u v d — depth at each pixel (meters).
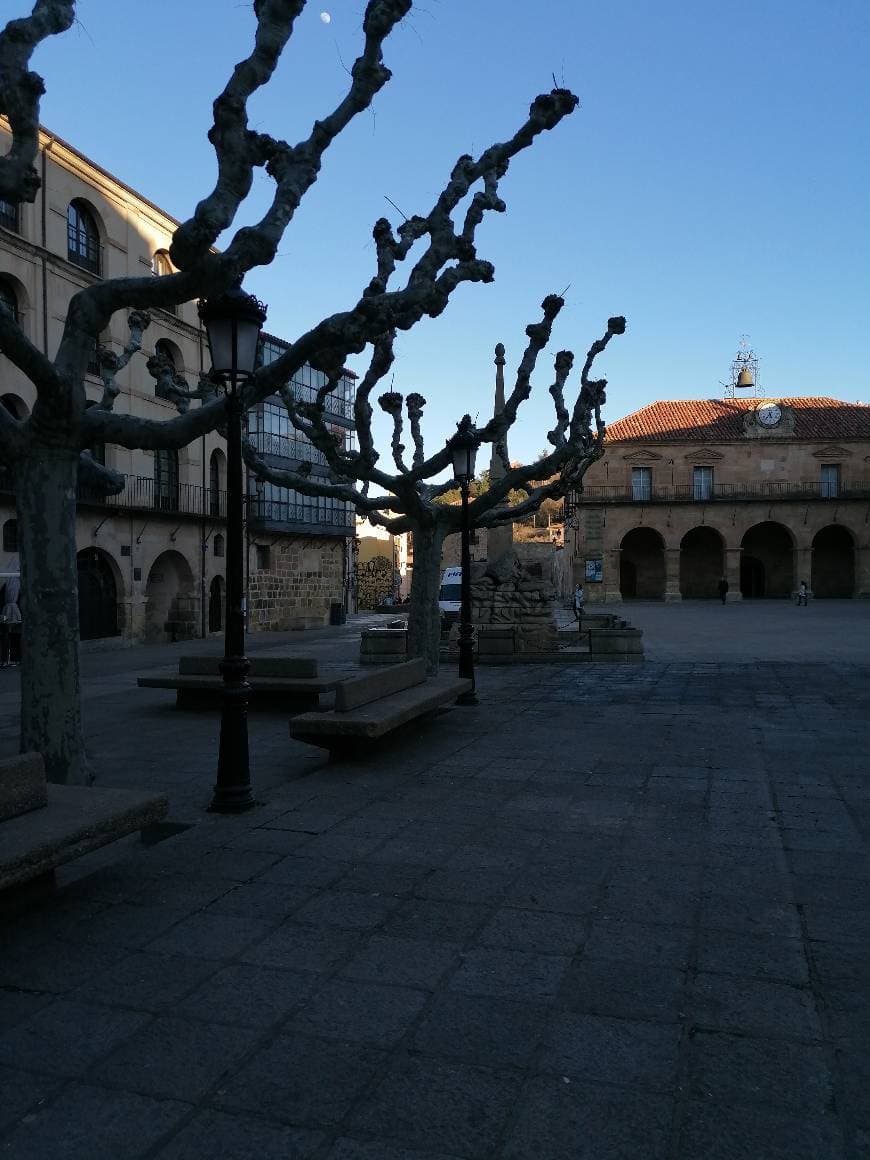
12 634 20.11
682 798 6.47
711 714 10.63
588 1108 2.65
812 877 4.72
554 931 4.01
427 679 10.48
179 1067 2.90
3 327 5.49
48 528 6.16
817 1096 2.71
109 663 20.06
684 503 56.12
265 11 5.62
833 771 7.38
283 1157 2.45
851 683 13.70
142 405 25.12
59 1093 2.76
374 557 59.59
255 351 6.21
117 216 23.97
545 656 17.80
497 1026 3.15
